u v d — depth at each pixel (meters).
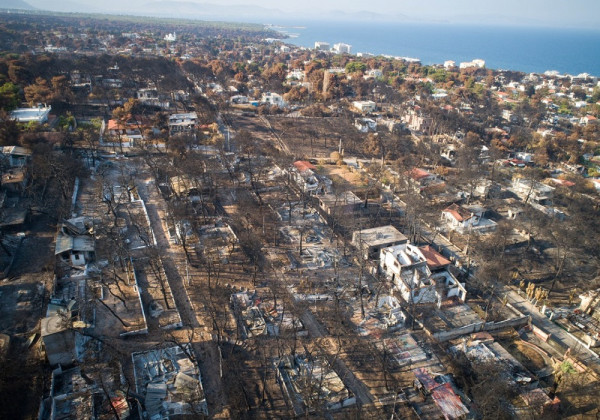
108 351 54.34
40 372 50.47
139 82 186.38
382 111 198.75
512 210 103.56
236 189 106.94
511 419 49.31
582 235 88.44
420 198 100.38
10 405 45.94
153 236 82.38
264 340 59.53
